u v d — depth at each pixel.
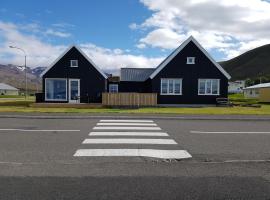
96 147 9.22
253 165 7.34
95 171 6.70
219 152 8.73
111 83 37.78
